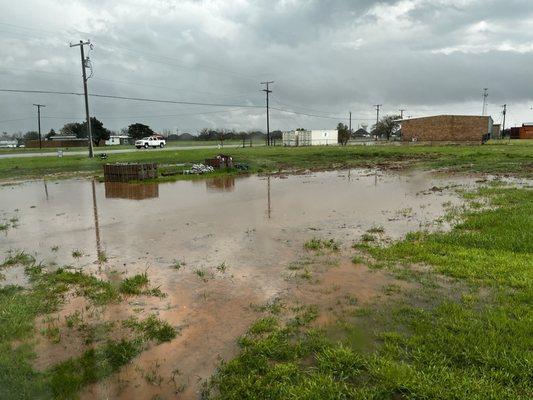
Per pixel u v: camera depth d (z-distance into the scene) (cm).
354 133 11938
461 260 637
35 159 3347
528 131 7394
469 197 1264
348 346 400
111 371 378
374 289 543
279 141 8812
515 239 722
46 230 949
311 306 497
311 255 709
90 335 444
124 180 1872
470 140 6056
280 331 437
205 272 634
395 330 429
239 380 354
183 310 501
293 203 1258
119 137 9444
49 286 588
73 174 2272
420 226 904
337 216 1045
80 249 784
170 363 388
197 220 1026
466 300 490
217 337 433
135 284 580
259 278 602
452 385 329
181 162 2900
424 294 519
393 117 9044
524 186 1492
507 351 371
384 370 353
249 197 1389
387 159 3150
